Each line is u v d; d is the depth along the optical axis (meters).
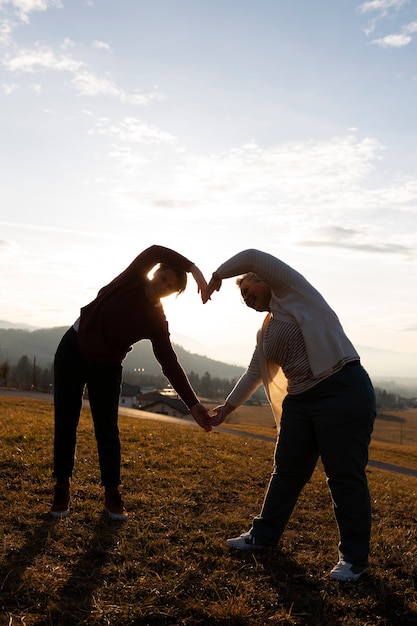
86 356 4.10
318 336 3.63
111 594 3.12
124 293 4.03
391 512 5.84
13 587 3.08
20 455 6.10
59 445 4.22
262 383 4.24
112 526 4.12
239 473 6.61
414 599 3.38
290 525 4.62
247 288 3.96
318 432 3.69
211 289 3.88
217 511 4.82
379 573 3.65
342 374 3.62
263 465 7.58
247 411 92.81
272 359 3.86
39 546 3.66
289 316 3.73
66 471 4.23
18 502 4.50
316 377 3.64
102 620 2.86
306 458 3.87
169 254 4.02
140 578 3.30
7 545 3.60
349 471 3.62
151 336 4.16
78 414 4.26
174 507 4.75
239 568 3.58
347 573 3.53
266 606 3.13
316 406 3.69
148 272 4.05
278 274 3.71
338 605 3.21
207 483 5.80
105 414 4.26
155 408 74.56
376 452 25.06
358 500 3.63
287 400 3.92
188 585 3.29
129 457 6.80
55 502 4.23
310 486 6.38
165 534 4.05
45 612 2.88
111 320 4.02
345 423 3.59
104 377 4.19
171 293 4.05
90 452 6.76
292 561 3.76
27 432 7.90
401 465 19.98
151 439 9.05
